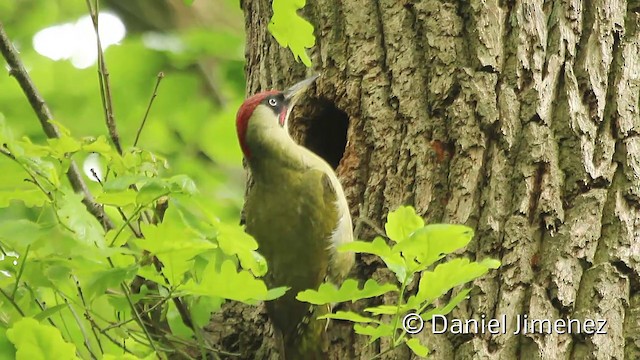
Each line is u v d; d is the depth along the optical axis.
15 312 9.08
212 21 19.62
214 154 17.84
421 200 10.09
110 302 9.30
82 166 13.84
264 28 12.16
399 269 7.96
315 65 11.32
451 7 10.55
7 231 8.01
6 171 8.81
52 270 8.34
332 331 10.41
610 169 9.93
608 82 10.29
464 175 9.92
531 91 10.04
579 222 9.64
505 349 9.26
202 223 8.05
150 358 8.13
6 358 8.91
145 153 9.22
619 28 10.48
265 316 11.12
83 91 17.27
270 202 11.55
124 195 8.31
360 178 10.72
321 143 12.27
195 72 18.34
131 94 17.34
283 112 11.81
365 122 10.73
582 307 9.41
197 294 8.07
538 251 9.57
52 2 18.17
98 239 8.19
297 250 11.14
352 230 10.75
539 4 10.38
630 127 10.09
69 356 7.69
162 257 7.99
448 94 10.27
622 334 9.41
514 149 9.90
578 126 9.94
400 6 10.83
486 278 9.49
